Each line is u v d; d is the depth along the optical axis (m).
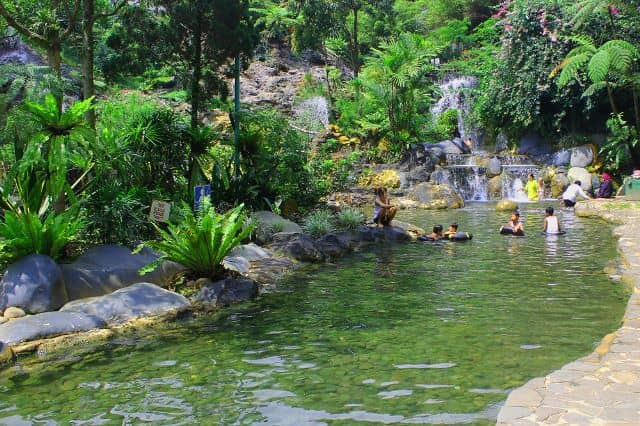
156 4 14.72
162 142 12.70
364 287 9.02
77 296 7.50
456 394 4.83
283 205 17.00
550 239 13.38
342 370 5.47
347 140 28.31
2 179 9.14
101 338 6.45
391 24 37.88
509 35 26.64
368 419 4.40
